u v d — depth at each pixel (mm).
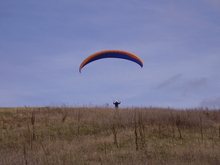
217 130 18688
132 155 13062
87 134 17219
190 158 12812
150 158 12812
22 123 18484
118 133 17109
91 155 13203
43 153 13320
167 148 14531
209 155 13055
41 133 16875
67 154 13406
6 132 16719
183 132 17953
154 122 19344
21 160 12164
